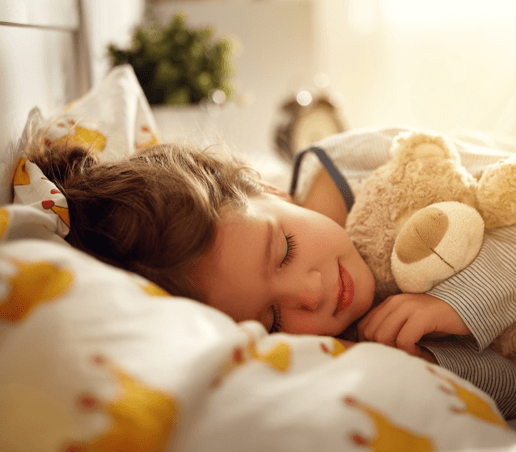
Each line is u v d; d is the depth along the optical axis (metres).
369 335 0.61
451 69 1.81
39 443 0.28
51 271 0.36
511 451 0.34
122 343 0.32
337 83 2.15
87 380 0.29
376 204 0.67
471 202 0.63
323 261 0.58
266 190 0.70
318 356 0.41
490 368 0.60
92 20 1.21
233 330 0.39
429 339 0.64
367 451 0.31
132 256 0.54
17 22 0.74
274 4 2.17
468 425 0.36
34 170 0.66
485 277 0.60
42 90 0.86
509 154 0.72
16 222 0.46
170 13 2.17
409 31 1.93
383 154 0.81
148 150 0.70
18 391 0.29
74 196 0.60
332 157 0.83
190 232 0.53
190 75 1.47
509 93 1.54
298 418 0.31
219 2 2.16
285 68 2.22
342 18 2.09
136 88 0.96
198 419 0.31
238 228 0.54
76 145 0.74
